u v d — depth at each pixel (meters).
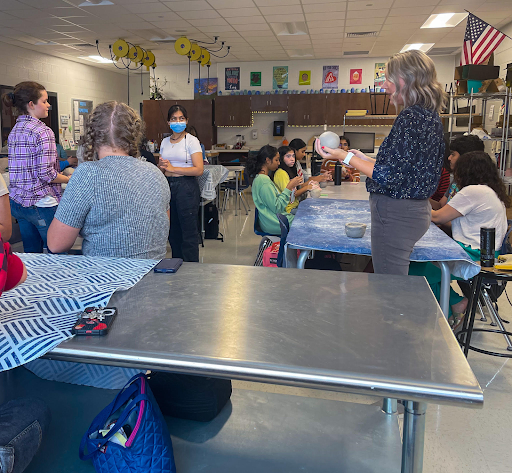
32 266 1.33
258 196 3.62
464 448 1.80
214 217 5.50
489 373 2.38
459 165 2.79
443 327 0.94
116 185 1.52
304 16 6.87
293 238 2.22
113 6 6.39
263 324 0.95
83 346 0.85
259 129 11.30
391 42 8.77
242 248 5.14
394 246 1.85
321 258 2.98
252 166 3.88
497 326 2.95
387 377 0.75
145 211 1.59
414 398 0.73
